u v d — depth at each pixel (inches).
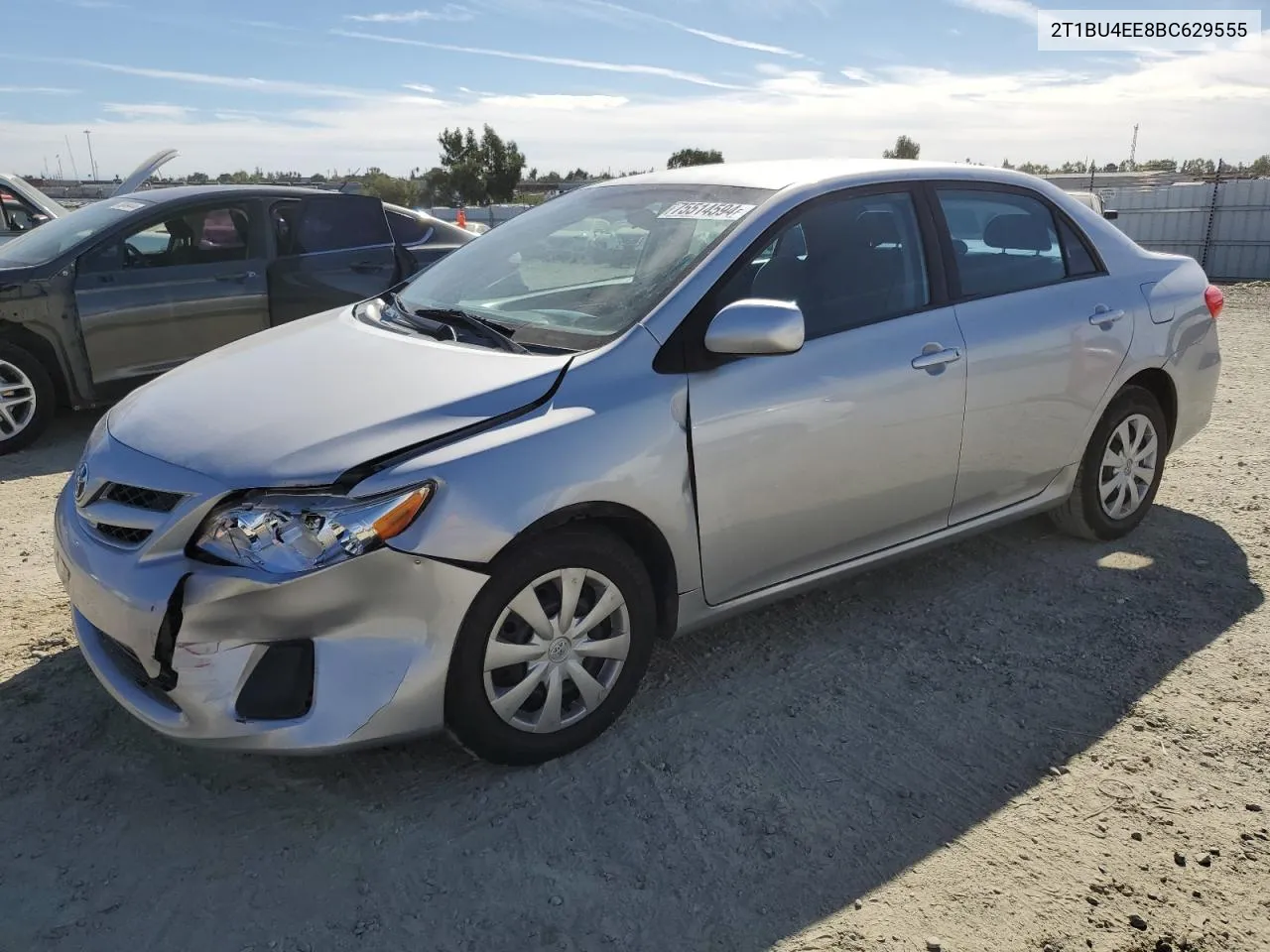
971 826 103.5
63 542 111.3
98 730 118.3
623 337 115.7
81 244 241.8
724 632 145.3
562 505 104.3
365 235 281.9
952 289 143.9
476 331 126.0
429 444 101.2
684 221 133.6
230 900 92.4
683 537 116.6
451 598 99.2
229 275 258.8
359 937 88.4
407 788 108.7
